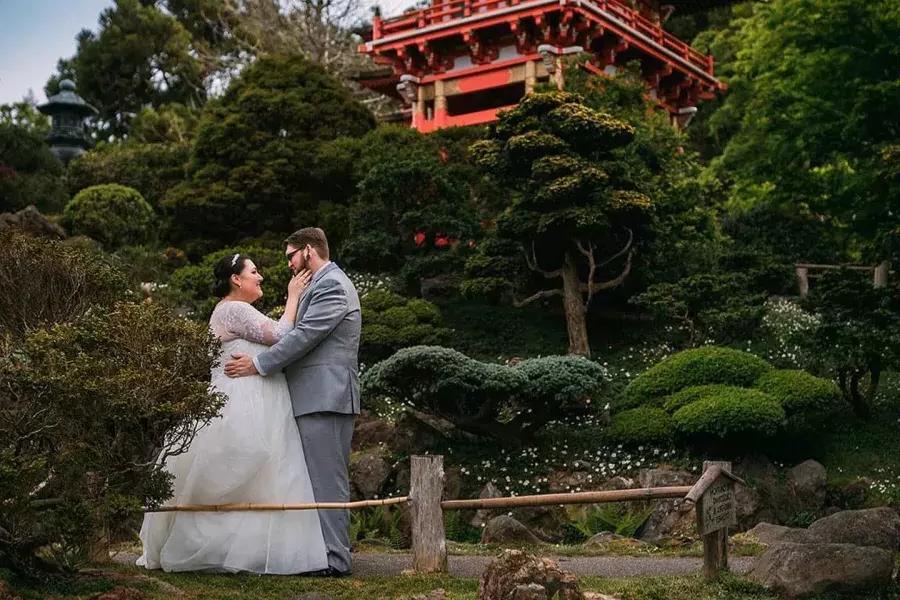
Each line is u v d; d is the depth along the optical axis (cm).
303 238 773
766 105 2494
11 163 2811
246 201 2255
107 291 864
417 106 2738
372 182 1991
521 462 1457
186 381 653
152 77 4478
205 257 2116
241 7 3969
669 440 1433
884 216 2023
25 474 584
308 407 740
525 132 1833
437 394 1439
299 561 714
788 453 1440
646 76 2762
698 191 2053
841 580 678
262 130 2383
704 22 4044
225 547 705
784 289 2144
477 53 2620
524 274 1861
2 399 614
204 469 703
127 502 625
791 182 2484
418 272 1938
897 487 1343
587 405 1528
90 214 2306
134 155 2784
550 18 2484
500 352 1852
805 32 2364
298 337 732
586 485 1404
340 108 2423
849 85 2303
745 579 706
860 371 1494
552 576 613
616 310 1934
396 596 660
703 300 1762
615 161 1817
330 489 736
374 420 1552
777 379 1448
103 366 621
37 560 641
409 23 2728
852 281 1484
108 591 626
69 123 3400
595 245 1814
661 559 902
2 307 820
